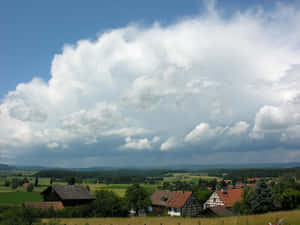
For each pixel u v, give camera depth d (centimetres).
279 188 6912
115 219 5022
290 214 4388
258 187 6406
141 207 6719
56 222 3741
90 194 7519
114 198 6322
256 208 6275
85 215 5784
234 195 8862
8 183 19862
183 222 4334
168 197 8944
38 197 12712
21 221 3300
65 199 6888
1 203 10431
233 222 3997
